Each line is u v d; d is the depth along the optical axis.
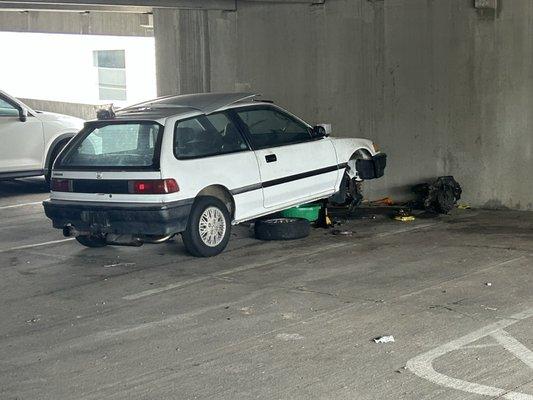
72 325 7.30
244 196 9.92
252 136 10.20
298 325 6.97
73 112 25.77
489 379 5.60
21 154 14.88
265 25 14.04
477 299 7.51
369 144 11.79
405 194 12.84
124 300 8.03
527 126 11.62
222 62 14.62
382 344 6.39
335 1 13.20
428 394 5.38
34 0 11.73
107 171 9.41
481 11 11.76
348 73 13.20
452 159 12.34
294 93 13.87
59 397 5.60
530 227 10.77
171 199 9.16
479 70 11.91
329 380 5.70
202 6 13.70
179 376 5.90
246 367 6.02
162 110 9.83
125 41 26.86
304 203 10.77
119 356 6.40
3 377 6.04
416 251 9.60
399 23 12.56
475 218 11.55
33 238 11.26
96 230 9.56
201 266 9.27
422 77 12.45
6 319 7.57
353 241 10.30
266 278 8.62
